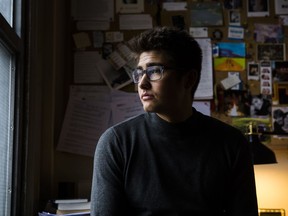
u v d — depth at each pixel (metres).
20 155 1.51
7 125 1.47
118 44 1.98
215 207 1.05
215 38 1.98
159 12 1.99
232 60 1.97
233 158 1.08
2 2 1.44
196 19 1.99
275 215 1.80
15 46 1.46
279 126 1.93
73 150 1.88
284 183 1.87
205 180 1.04
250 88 1.96
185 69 1.04
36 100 1.69
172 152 1.06
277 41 1.98
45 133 1.82
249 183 1.08
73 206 1.51
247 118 1.93
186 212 1.02
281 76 1.97
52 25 1.85
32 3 1.64
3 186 1.40
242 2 2.01
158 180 1.03
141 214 1.03
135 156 1.06
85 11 1.99
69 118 1.91
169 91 1.00
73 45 1.97
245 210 1.05
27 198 1.53
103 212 1.00
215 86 1.95
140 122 1.11
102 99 1.94
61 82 1.93
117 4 1.99
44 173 1.80
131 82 1.96
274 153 1.72
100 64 1.96
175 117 1.05
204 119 1.13
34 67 1.64
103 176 1.04
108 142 1.08
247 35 1.99
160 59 1.00
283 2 2.00
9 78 1.49
